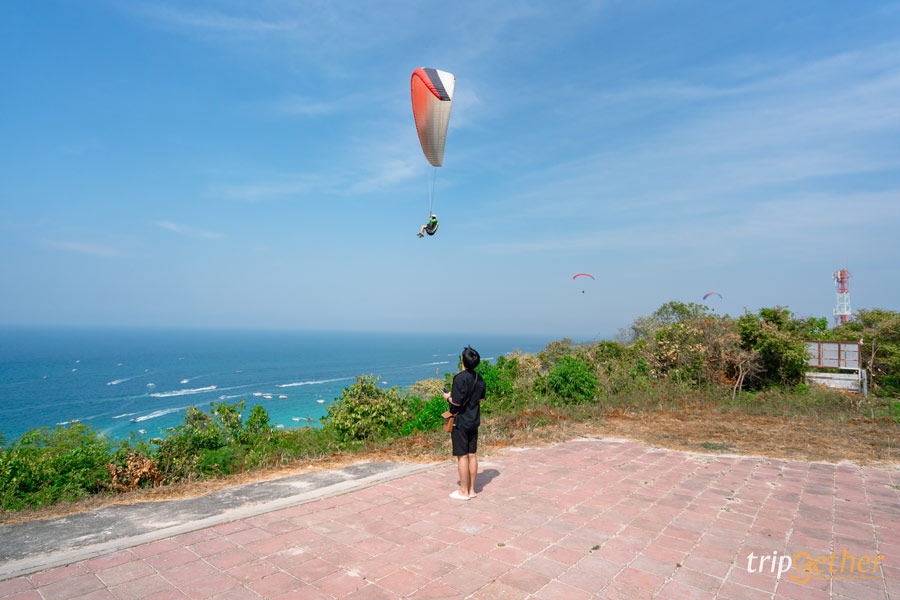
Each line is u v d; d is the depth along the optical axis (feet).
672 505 16.80
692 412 35.73
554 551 13.03
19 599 10.37
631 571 11.89
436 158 39.27
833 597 10.74
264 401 233.76
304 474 20.70
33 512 15.90
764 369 45.65
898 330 48.98
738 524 15.07
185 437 24.09
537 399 38.45
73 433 22.13
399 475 20.33
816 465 22.38
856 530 14.64
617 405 38.01
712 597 10.68
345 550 13.07
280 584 11.18
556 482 19.54
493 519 15.40
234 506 16.43
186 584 11.15
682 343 47.70
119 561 12.30
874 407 36.81
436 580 11.39
